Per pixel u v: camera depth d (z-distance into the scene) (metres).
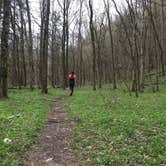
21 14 34.75
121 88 39.38
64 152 10.81
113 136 12.22
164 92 31.92
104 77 63.44
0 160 9.64
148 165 9.01
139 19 35.09
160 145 10.80
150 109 18.95
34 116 16.84
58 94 31.66
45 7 38.28
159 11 50.16
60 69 65.44
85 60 84.19
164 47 50.09
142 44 34.94
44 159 10.11
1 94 25.50
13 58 41.94
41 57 43.34
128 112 17.81
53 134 13.33
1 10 24.17
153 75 45.81
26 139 11.97
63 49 45.06
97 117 16.20
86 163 9.57
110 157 9.70
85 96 28.67
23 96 28.11
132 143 11.23
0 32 24.69
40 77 43.56
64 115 18.33
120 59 56.84
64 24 45.44
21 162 9.73
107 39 70.75
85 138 12.33
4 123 15.04
